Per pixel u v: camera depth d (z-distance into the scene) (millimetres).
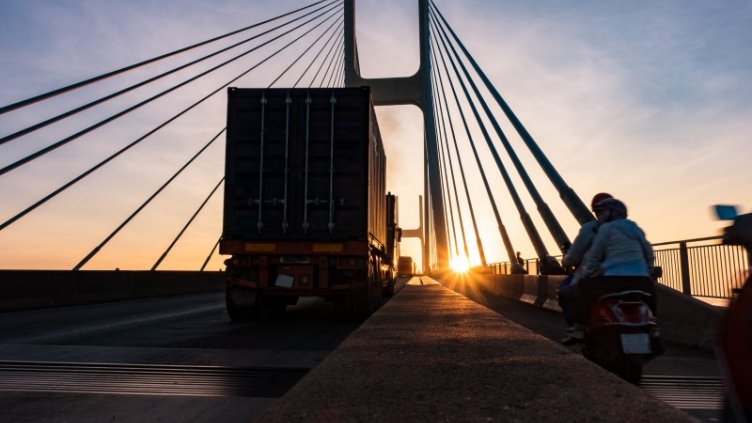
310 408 2541
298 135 10984
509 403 2629
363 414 2445
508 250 22234
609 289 4242
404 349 4352
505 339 4957
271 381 5199
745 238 2037
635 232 4410
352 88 11031
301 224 10766
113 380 5215
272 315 11758
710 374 5367
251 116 11086
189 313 12852
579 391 2869
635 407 2541
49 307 14359
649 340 4012
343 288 10586
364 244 10609
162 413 4086
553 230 16719
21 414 4047
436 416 2414
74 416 4000
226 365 5941
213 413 4090
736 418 1976
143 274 19406
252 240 10742
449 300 10914
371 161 11461
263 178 10930
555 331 8938
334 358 3914
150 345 7418
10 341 7777
